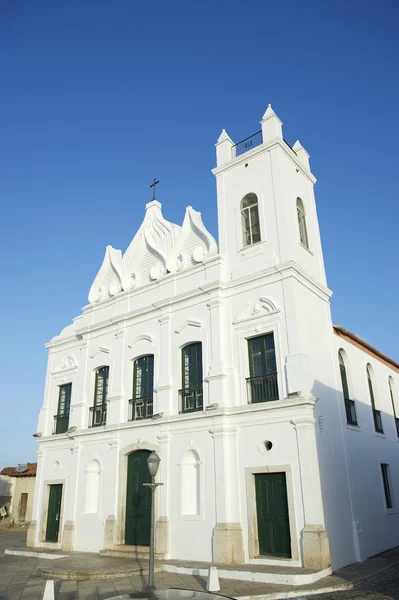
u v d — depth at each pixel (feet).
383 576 38.68
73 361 67.87
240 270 52.37
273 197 52.75
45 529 62.08
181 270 57.72
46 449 66.54
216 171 59.11
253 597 32.01
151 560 34.22
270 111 56.80
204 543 44.34
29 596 34.01
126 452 54.80
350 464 47.29
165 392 52.90
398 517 55.57
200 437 48.19
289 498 40.68
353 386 54.39
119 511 53.06
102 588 35.94
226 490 44.37
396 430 64.34
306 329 47.19
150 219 66.95
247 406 45.32
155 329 57.62
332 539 40.32
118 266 67.21
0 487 101.09
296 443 41.83
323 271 56.18
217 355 49.47
